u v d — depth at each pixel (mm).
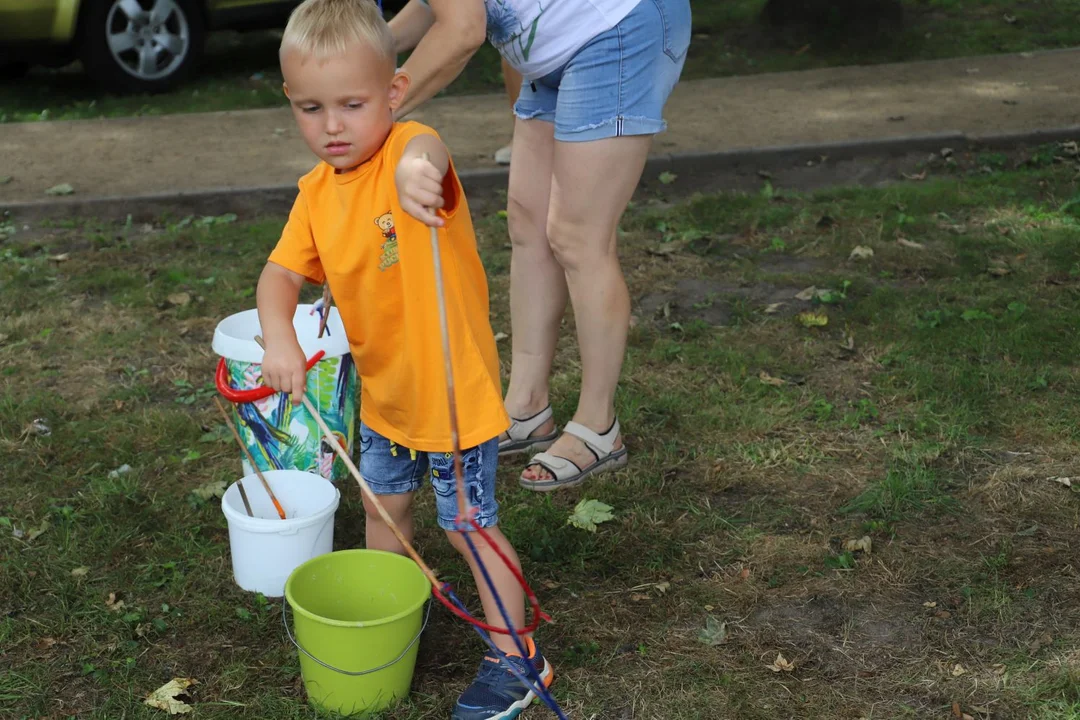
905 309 5047
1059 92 8922
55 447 4016
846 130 8023
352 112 2432
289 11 10453
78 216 6902
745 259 5867
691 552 3361
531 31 3340
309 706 2695
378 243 2525
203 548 3398
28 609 3119
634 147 3430
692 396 4320
